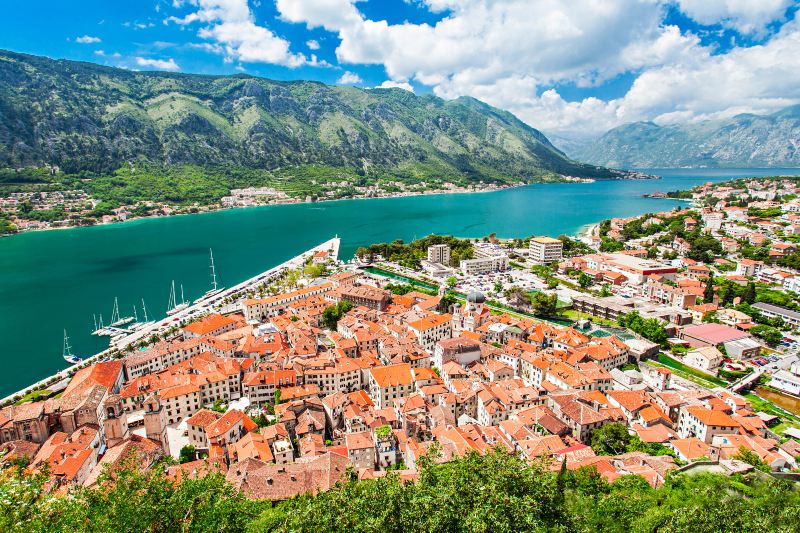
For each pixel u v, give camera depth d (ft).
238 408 586.04
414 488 219.20
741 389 646.33
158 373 633.61
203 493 208.13
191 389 576.20
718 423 487.61
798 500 323.57
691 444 453.58
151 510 195.00
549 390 602.03
